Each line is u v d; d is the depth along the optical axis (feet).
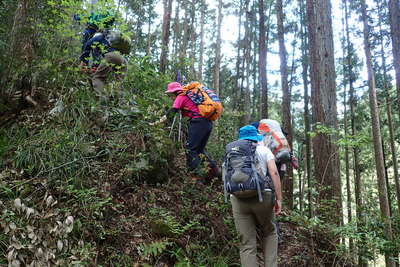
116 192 11.48
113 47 14.75
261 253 12.22
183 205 12.34
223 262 10.62
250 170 10.21
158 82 18.81
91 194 10.40
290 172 27.48
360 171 57.21
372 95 43.09
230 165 10.57
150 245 9.71
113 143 12.23
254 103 72.02
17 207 9.19
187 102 14.11
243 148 10.66
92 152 11.63
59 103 12.77
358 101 63.87
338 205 16.35
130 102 14.20
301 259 12.59
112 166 11.89
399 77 25.21
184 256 10.35
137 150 12.60
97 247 9.48
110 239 9.89
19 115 12.98
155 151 12.95
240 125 33.30
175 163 14.73
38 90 13.58
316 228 13.73
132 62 17.57
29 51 13.50
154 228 10.63
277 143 12.93
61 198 10.13
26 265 8.46
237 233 10.82
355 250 13.03
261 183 10.12
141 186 12.31
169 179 13.28
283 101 33.50
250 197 10.27
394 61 25.54
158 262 9.93
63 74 13.93
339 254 12.60
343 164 60.95
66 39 15.14
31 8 13.70
